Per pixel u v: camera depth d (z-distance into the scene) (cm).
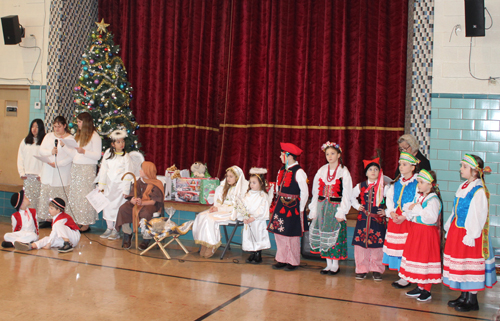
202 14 752
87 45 785
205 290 402
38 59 760
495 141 543
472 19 531
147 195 560
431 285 423
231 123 742
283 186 493
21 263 467
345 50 675
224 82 745
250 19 725
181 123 770
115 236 611
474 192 366
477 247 370
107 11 817
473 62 554
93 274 438
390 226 437
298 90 705
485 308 385
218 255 552
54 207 534
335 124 686
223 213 534
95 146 621
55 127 623
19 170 670
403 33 644
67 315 328
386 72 659
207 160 750
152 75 791
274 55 711
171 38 775
